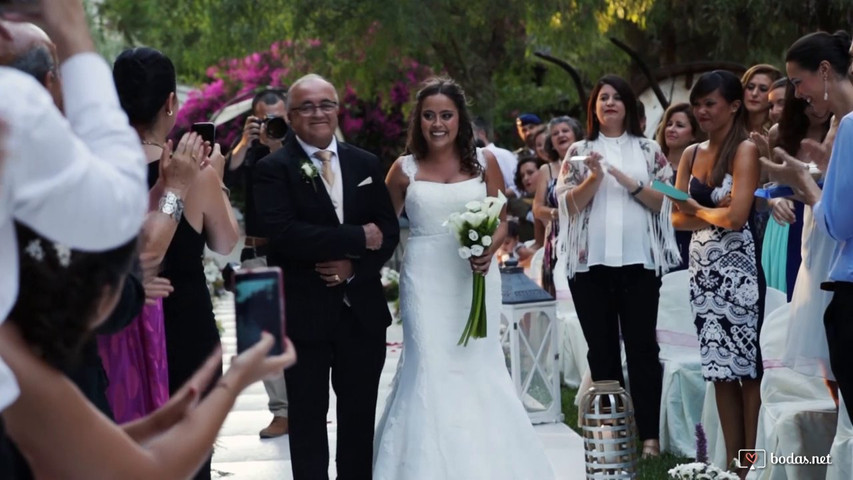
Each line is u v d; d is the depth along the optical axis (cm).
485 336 577
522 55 1781
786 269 670
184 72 2381
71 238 196
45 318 204
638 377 698
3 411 202
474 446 568
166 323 462
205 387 238
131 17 2167
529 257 1117
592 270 699
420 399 574
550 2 1491
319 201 560
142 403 428
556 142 917
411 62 1722
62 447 204
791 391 577
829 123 565
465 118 598
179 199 425
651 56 1658
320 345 559
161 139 459
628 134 707
